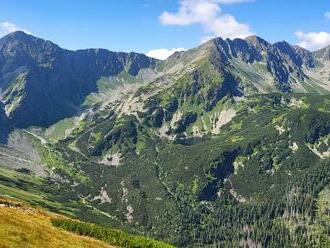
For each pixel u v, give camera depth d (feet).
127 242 290.97
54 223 289.33
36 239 216.13
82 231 290.56
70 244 231.30
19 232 214.07
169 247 299.38
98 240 280.31
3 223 220.02
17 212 287.07
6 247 187.62
